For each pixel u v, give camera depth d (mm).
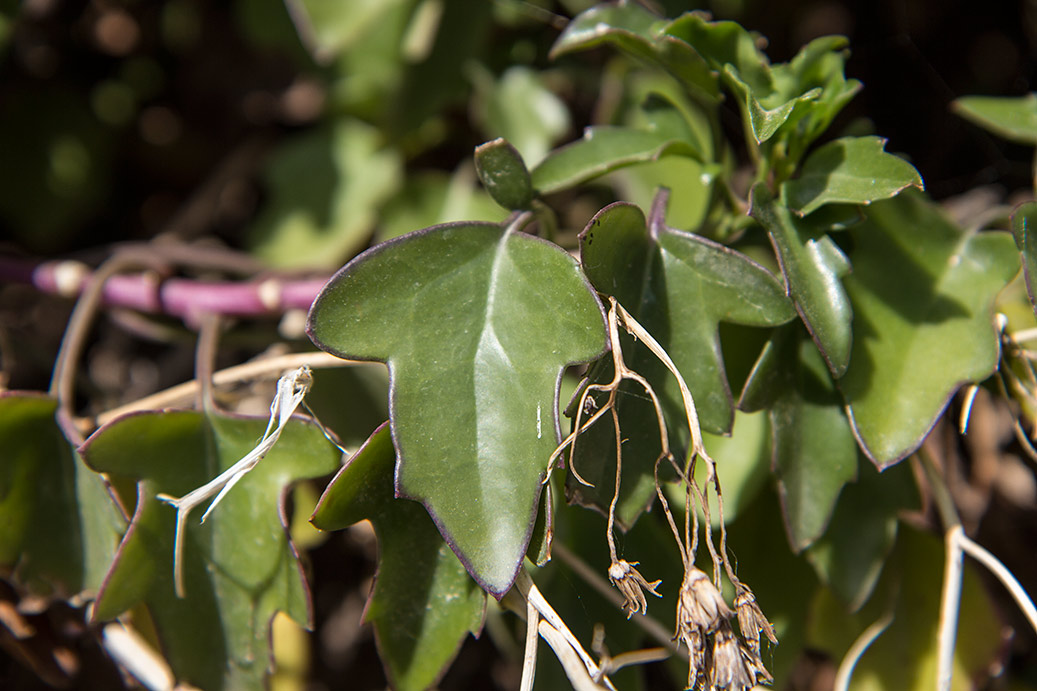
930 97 406
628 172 379
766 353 310
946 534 329
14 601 344
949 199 398
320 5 384
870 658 343
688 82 320
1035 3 406
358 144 441
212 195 477
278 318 382
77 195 468
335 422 357
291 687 360
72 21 468
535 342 293
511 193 309
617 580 298
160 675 338
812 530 313
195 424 317
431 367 293
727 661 291
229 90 498
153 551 314
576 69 411
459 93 411
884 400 312
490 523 290
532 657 302
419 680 305
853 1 416
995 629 340
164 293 372
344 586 412
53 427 328
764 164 315
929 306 318
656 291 306
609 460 302
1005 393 323
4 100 461
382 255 294
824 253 307
